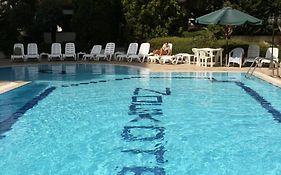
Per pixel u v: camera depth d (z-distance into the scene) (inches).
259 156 255.3
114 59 857.5
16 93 482.0
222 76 612.1
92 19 954.1
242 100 436.8
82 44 940.6
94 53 864.9
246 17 670.5
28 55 828.0
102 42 993.5
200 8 1023.0
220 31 879.7
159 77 607.2
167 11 911.7
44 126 330.0
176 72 645.9
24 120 350.9
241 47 759.7
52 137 298.2
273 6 973.2
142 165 239.3
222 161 246.2
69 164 241.1
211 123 339.6
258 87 519.5
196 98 446.9
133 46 828.6
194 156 255.4
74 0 980.6
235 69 660.7
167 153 261.6
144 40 915.4
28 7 988.6
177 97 452.8
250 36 1013.2
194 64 752.3
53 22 1007.0
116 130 317.4
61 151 265.4
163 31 907.4
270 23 992.9
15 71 696.4
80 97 455.5
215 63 727.7
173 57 757.3
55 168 234.4
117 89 507.5
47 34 1083.3
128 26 927.7
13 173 226.5
